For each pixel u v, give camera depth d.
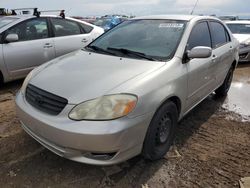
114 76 2.61
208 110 4.49
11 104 4.38
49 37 5.57
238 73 7.18
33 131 2.66
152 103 2.52
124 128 2.30
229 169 2.88
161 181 2.65
